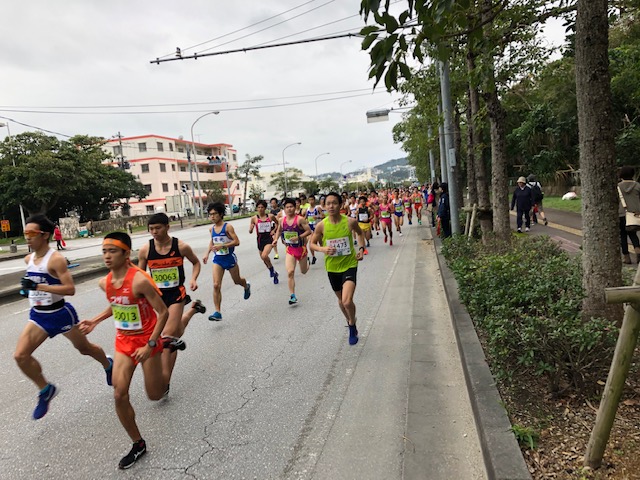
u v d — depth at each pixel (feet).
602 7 11.39
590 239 12.25
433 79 38.11
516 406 10.03
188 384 14.73
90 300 30.89
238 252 51.19
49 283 12.94
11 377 16.52
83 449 11.21
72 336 13.46
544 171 81.76
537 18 17.19
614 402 7.41
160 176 201.05
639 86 51.01
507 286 14.97
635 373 10.55
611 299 6.88
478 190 30.37
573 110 74.38
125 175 154.30
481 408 9.91
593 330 10.08
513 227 47.39
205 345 18.54
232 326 21.11
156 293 11.16
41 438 11.84
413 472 9.37
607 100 11.71
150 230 14.46
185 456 10.62
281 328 20.33
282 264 39.58
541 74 31.07
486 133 78.84
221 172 245.04
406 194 81.87
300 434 11.30
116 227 143.23
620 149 59.21
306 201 50.39
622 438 8.43
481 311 15.01
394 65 9.48
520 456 8.10
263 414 12.43
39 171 115.24
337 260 17.56
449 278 24.00
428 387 13.29
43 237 12.91
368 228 47.29
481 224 29.53
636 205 22.58
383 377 14.37
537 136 81.30
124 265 11.13
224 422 12.11
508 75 26.94
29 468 10.48
